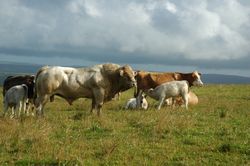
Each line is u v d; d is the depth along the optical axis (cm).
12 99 2091
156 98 2547
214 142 1435
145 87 2702
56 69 2036
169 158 1235
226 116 2086
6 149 1297
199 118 1995
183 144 1416
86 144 1362
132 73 2106
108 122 1762
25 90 2103
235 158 1231
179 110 2342
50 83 2008
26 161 1162
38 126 1628
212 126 1753
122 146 1356
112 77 2088
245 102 3038
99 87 2070
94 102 2098
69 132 1574
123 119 1914
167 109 2400
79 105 2838
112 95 2130
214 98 3419
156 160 1211
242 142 1424
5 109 2103
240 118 2039
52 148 1282
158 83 2725
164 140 1466
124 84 2100
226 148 1322
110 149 1268
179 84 2516
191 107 2605
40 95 2034
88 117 1922
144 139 1479
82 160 1166
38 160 1170
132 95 3878
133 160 1206
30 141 1368
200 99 3275
